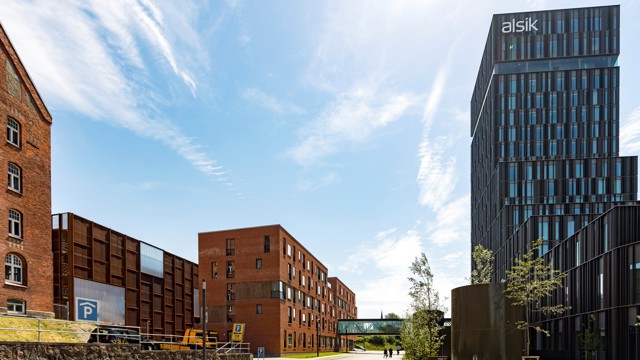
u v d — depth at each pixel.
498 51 86.06
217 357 26.50
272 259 53.31
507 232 70.94
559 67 84.81
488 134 88.81
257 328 52.19
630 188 74.00
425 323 29.05
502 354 14.59
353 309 125.75
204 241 56.41
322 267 79.38
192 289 60.69
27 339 18.36
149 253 49.88
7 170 23.53
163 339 50.72
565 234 56.31
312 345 68.94
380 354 73.12
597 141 79.94
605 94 80.94
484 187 92.88
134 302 46.28
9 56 24.27
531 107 82.81
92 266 39.34
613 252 28.88
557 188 75.75
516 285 22.56
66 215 37.44
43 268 25.59
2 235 22.72
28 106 25.61
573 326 36.53
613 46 83.25
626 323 27.58
